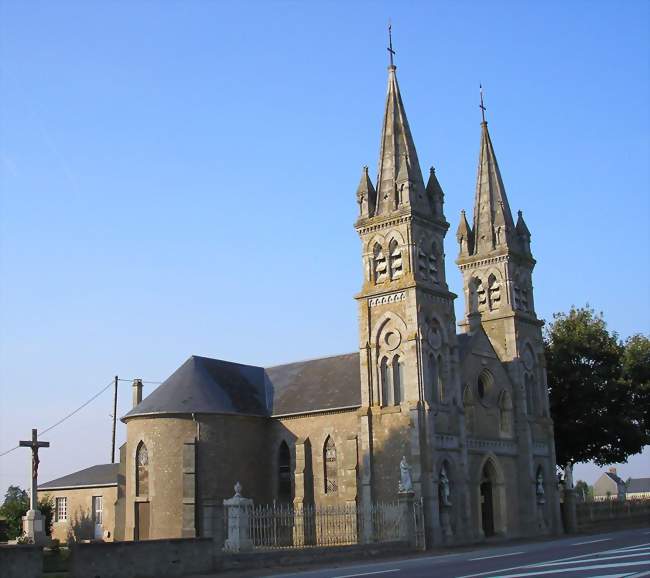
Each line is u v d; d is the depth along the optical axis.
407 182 61.69
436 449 57.75
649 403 81.94
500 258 71.69
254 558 40.38
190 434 62.69
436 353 60.59
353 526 58.00
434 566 35.59
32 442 66.19
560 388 79.50
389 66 66.31
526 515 66.38
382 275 62.19
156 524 61.31
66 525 86.25
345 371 68.25
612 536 57.84
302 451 64.31
